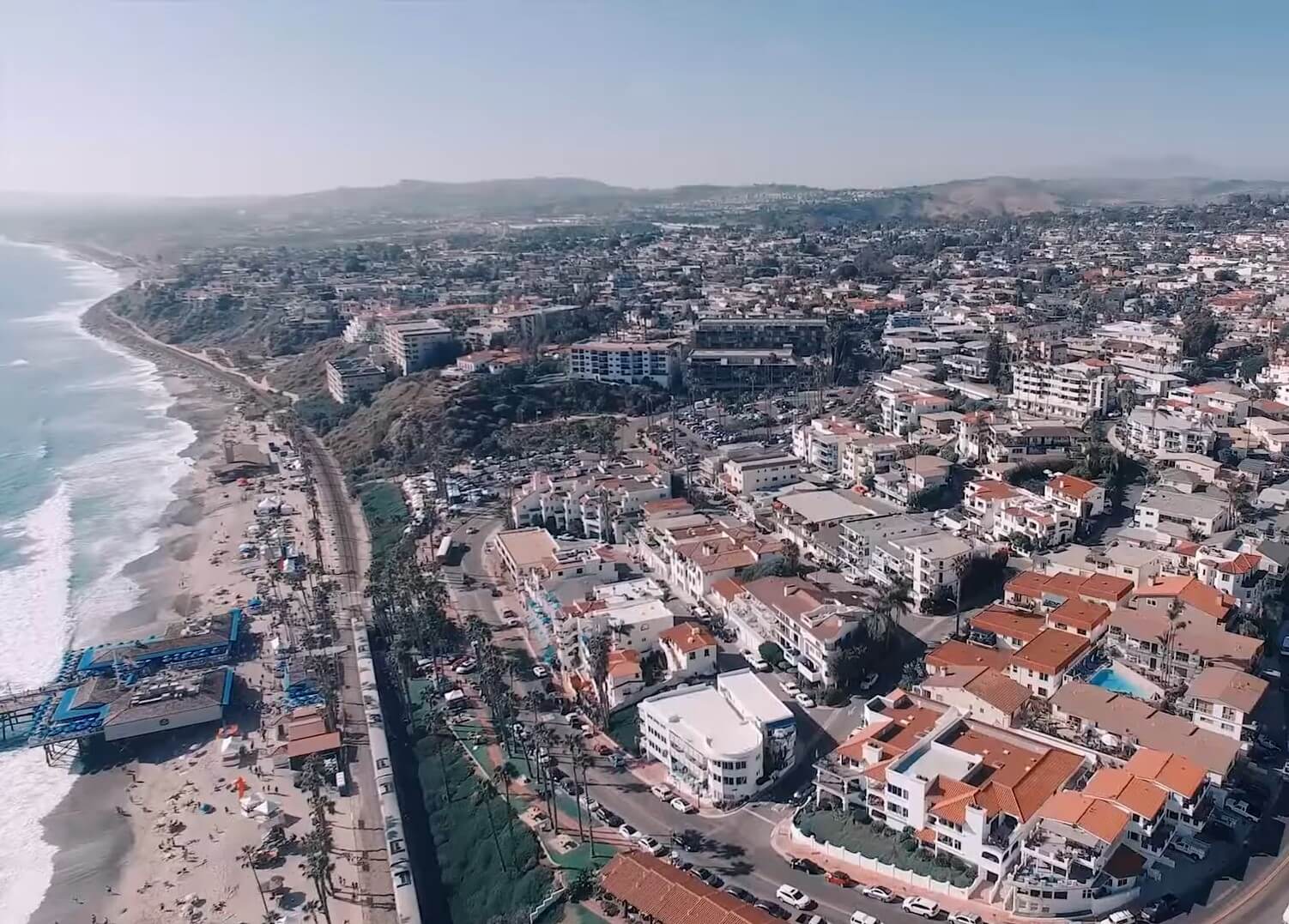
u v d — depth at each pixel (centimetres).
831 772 14738
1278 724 15612
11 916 14788
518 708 18362
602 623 19512
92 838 16425
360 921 14038
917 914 12419
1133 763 13750
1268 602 18462
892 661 18562
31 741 18938
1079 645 17212
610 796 15675
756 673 18188
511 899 13700
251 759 18138
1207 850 12900
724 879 13400
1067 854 12188
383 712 19038
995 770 13900
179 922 14350
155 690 19788
